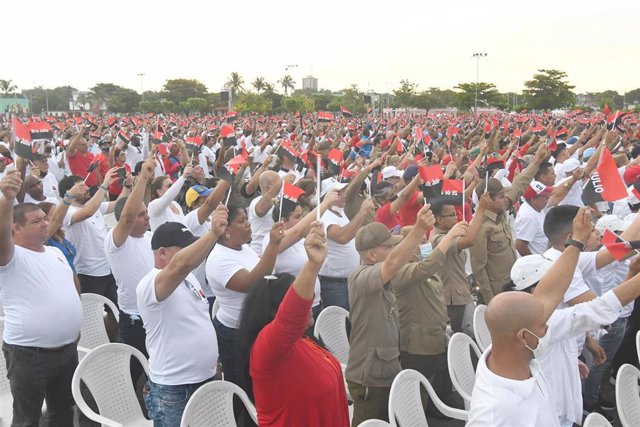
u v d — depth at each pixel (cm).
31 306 466
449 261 593
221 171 665
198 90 11381
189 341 421
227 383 418
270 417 339
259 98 7350
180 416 423
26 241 478
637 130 2162
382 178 966
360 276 452
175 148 1438
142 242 584
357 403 476
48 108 11375
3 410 512
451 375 490
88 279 711
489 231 642
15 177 423
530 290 416
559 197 743
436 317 520
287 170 1006
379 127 3381
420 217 420
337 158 998
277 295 351
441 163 1337
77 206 706
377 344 457
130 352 482
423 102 8081
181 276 396
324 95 8956
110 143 1659
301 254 607
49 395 498
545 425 279
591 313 351
